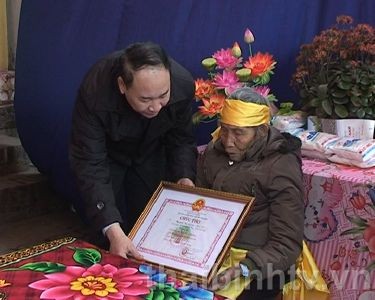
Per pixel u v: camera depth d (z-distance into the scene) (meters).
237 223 1.57
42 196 3.41
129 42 2.93
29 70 3.20
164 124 2.00
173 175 2.09
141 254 1.61
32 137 3.24
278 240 1.68
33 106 3.18
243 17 2.75
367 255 1.89
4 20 3.87
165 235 1.63
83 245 1.57
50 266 1.42
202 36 2.80
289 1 2.71
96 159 1.91
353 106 2.17
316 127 2.29
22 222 3.29
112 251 1.71
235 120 1.72
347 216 1.91
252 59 2.21
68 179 3.16
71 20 3.07
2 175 3.49
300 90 2.35
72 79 3.04
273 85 2.76
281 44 2.73
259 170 1.74
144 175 2.24
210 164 1.87
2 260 1.46
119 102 1.88
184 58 2.82
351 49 2.21
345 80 2.16
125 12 2.95
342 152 2.02
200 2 2.80
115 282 1.35
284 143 1.74
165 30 2.86
